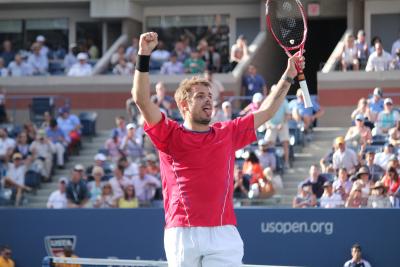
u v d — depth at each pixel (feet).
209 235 41.73
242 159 127.95
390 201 107.76
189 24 183.73
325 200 110.32
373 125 128.98
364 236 107.55
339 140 116.88
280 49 183.01
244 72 159.63
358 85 152.56
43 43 175.94
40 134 137.90
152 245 114.42
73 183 121.70
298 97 138.92
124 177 120.88
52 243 117.70
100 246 115.96
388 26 169.17
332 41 187.93
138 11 182.39
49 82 166.40
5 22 188.55
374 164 114.83
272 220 109.60
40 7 186.39
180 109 43.32
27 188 128.77
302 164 131.13
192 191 41.88
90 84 164.86
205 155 42.04
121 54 168.04
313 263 108.78
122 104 164.25
